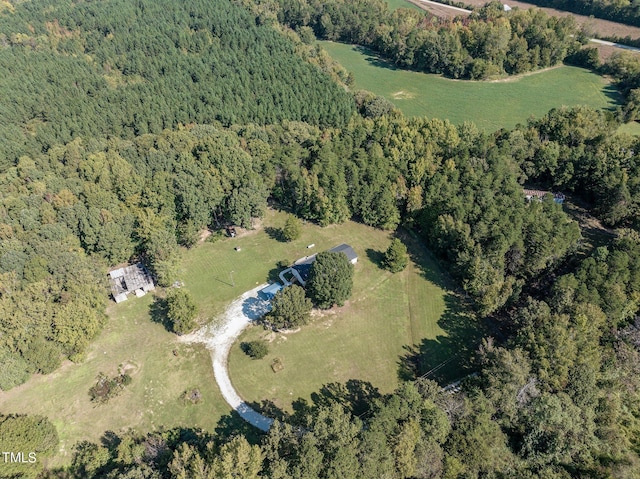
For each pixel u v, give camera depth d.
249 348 84.69
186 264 104.62
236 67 181.50
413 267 103.38
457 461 61.09
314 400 76.69
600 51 198.62
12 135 137.88
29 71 169.50
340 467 54.72
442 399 66.62
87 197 104.06
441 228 99.81
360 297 95.81
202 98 164.38
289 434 60.47
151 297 96.31
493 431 64.44
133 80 178.88
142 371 81.62
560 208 100.50
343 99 163.12
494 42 187.62
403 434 59.81
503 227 93.31
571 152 115.81
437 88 189.75
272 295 95.44
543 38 190.75
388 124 131.62
